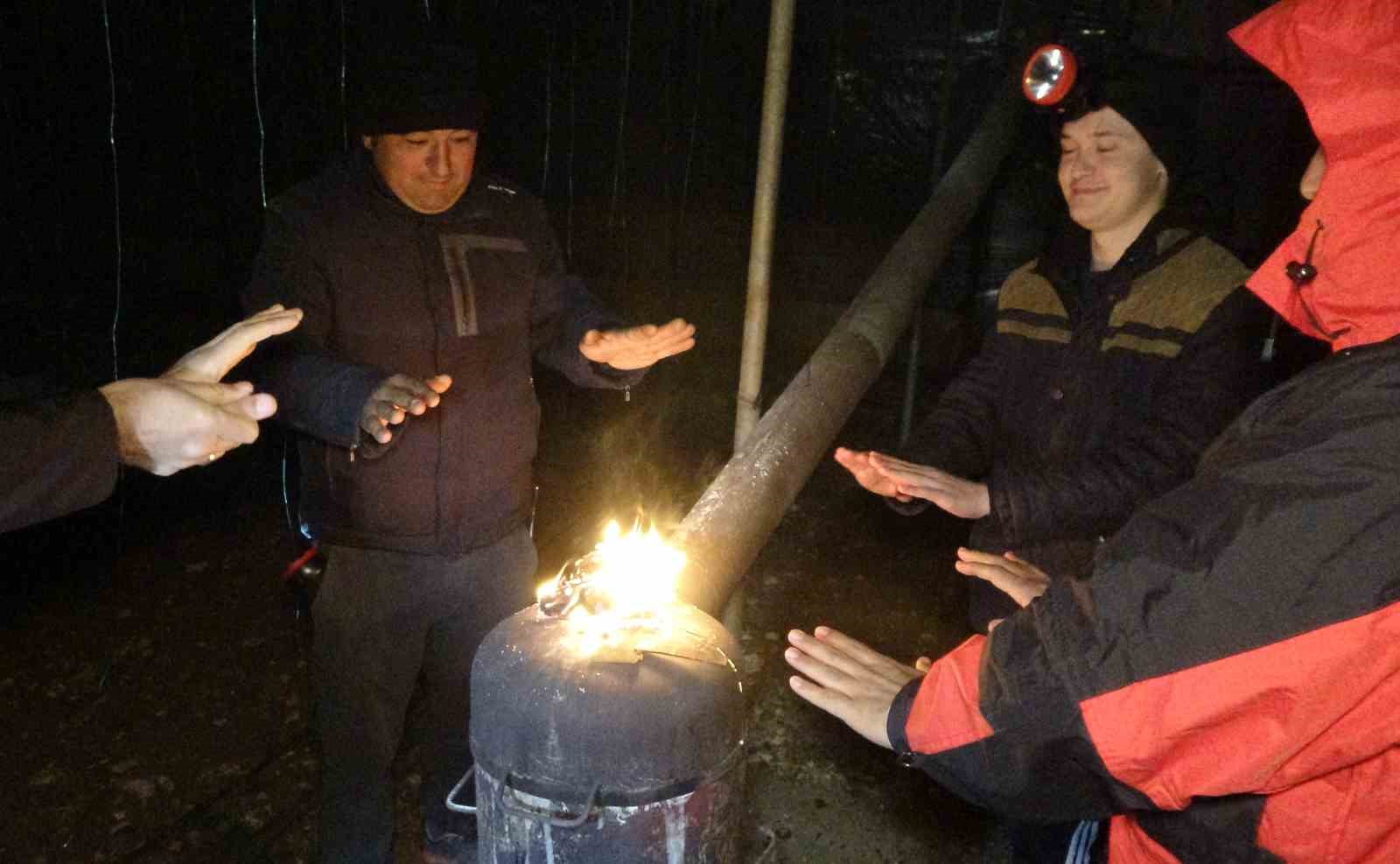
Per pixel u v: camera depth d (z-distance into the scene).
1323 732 1.09
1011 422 2.30
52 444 1.23
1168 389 2.08
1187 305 2.05
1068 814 1.28
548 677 1.27
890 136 5.85
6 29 5.82
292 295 2.10
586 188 5.94
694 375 6.07
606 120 5.82
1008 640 1.23
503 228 2.31
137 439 1.31
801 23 5.77
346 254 2.13
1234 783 1.12
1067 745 1.18
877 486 2.17
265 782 2.94
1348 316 1.13
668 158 5.99
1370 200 1.07
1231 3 4.00
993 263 5.65
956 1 4.25
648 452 5.23
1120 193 2.08
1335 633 1.04
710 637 1.39
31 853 2.66
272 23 5.59
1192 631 1.10
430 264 2.19
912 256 3.28
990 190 5.53
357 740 2.37
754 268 2.43
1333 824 1.15
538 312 2.44
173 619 3.70
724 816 1.34
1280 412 1.14
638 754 1.22
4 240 6.04
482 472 2.31
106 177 6.04
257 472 4.86
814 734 3.17
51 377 5.61
